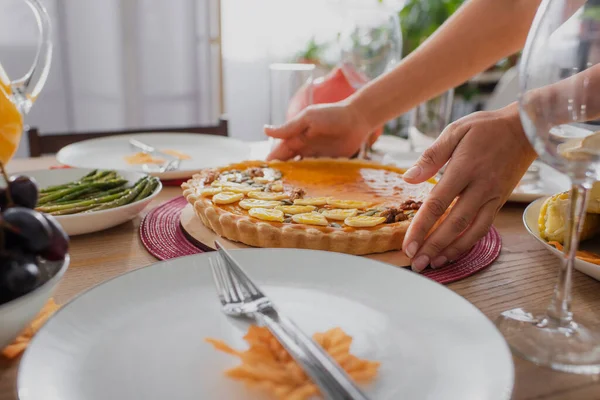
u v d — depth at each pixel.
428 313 0.59
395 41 1.76
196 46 4.20
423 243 0.86
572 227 0.61
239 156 1.68
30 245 0.52
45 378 0.47
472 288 0.79
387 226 0.95
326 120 1.47
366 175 1.34
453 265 0.87
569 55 0.52
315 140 1.51
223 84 4.36
